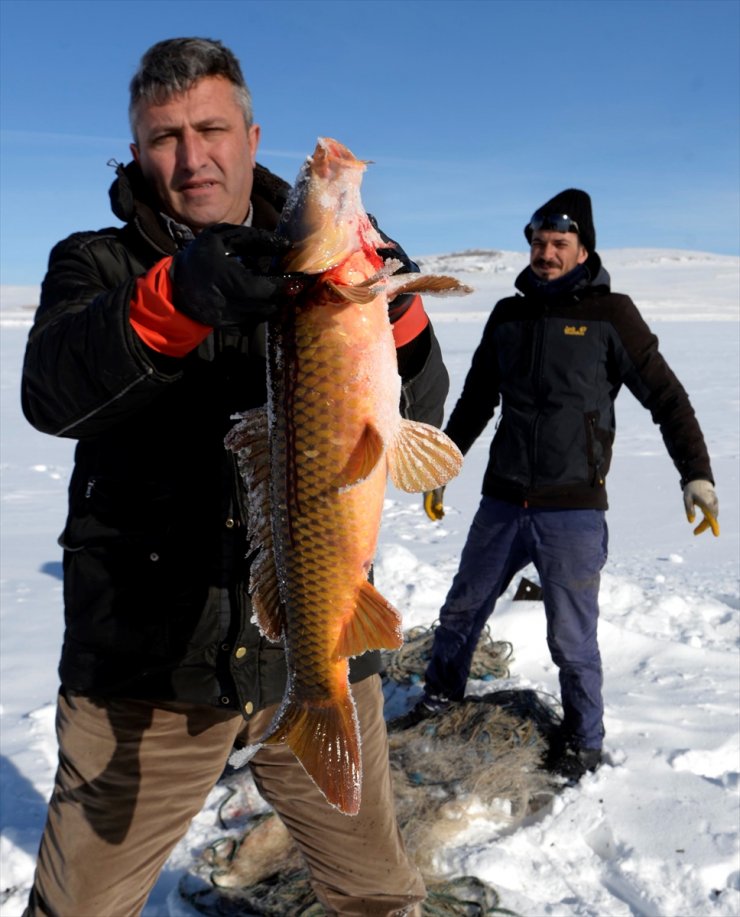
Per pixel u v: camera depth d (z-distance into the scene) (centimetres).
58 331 183
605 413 395
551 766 381
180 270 167
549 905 307
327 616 179
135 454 218
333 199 162
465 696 434
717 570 668
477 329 3531
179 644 217
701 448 378
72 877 218
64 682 222
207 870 321
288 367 172
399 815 338
